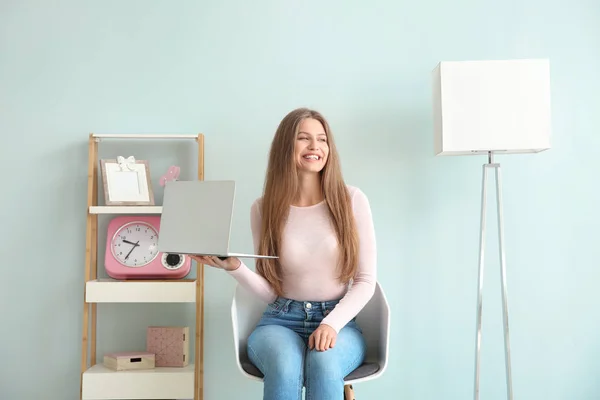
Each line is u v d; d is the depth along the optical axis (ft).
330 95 8.56
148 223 8.23
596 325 8.43
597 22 8.61
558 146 8.53
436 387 8.41
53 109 8.51
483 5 8.64
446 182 8.51
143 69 8.56
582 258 8.47
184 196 5.91
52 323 8.39
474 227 8.50
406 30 8.62
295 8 8.63
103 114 8.52
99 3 8.58
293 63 8.59
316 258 6.50
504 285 7.75
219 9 8.62
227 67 8.58
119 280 8.11
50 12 8.56
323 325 5.99
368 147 8.54
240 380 8.38
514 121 7.27
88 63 8.55
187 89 8.56
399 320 8.44
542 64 7.29
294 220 6.70
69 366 8.38
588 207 8.50
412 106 8.55
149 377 7.62
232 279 8.44
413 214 8.50
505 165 8.54
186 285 7.80
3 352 8.38
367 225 6.72
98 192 8.47
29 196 8.45
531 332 8.43
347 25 8.62
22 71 8.52
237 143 8.54
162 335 8.03
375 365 6.35
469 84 7.32
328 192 6.71
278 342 5.92
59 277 8.42
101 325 8.39
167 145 8.55
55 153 8.49
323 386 5.59
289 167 6.72
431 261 8.47
